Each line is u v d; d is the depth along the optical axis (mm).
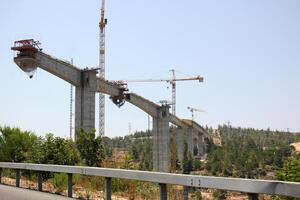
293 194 7512
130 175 11070
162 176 10250
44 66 56000
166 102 107875
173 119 127375
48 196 13047
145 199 13391
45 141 22000
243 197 11750
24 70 53781
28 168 15383
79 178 16672
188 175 9625
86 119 62062
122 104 86375
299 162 17578
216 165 111062
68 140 22938
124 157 19266
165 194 10422
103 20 107500
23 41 53812
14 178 20812
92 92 63688
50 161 21062
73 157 22281
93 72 63406
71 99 68188
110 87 82625
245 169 117000
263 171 102000
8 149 23391
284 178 17250
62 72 59469
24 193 13828
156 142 106750
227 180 8734
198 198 12062
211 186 9055
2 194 13516
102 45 108625
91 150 33312
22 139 24156
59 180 16281
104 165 18766
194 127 162625
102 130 103250
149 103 102625
